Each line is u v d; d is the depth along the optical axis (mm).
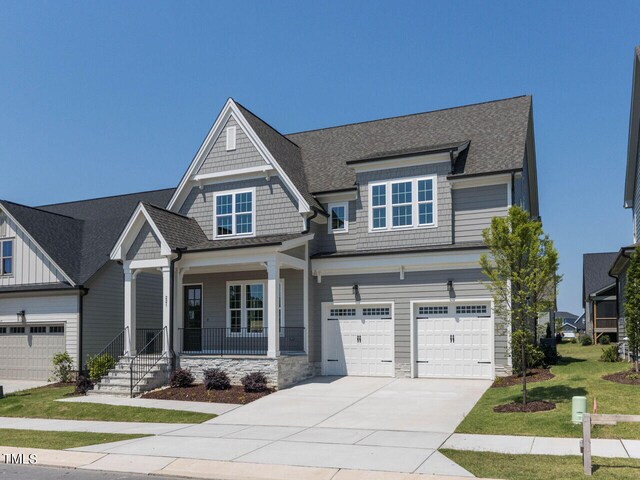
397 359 21891
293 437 13773
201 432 14781
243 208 24375
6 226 27812
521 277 15641
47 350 26594
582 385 17062
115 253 22766
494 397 17172
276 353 20516
